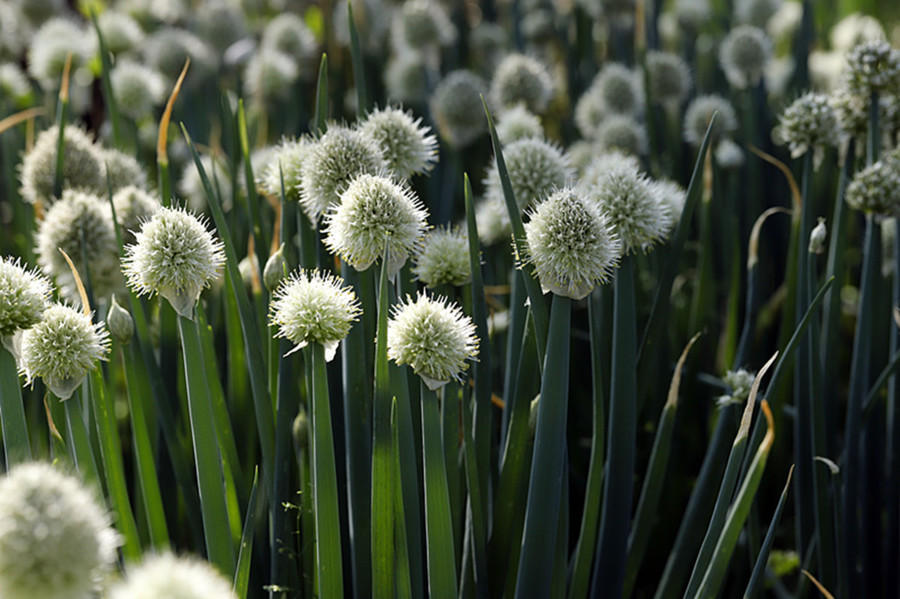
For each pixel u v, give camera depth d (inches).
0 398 37.7
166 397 44.5
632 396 43.0
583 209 38.9
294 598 43.1
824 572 46.6
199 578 31.8
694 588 40.4
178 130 76.3
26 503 32.1
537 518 40.3
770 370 51.4
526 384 41.9
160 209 39.1
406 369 39.6
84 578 32.5
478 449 42.6
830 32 103.1
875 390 47.7
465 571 42.2
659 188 47.1
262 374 43.0
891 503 49.4
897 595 49.9
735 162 62.9
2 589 32.0
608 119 66.7
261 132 71.7
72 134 51.1
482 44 94.3
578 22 84.6
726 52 72.9
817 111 47.2
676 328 58.4
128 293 46.3
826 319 49.1
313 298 38.0
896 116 49.7
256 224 46.5
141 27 98.2
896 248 49.4
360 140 41.9
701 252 54.1
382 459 38.5
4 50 79.0
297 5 109.3
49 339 38.0
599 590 44.1
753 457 41.8
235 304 45.7
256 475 39.3
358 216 39.2
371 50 92.2
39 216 50.8
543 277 39.3
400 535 39.1
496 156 40.5
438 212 69.5
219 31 86.1
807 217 47.4
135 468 46.8
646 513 45.2
